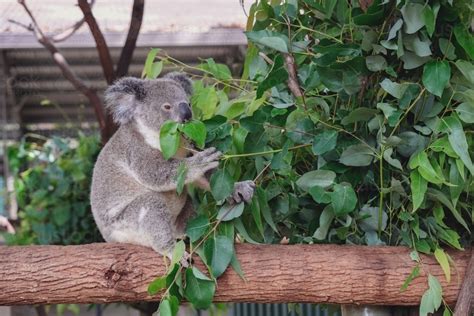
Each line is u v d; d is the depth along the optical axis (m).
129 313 10.30
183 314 9.09
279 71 4.05
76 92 8.44
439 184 4.04
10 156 8.72
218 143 4.32
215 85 4.86
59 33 6.93
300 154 4.55
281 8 4.50
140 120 5.02
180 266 4.00
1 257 3.98
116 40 7.34
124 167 5.05
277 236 4.77
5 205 9.22
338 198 3.97
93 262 4.00
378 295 4.14
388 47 4.01
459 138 3.94
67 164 8.28
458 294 4.18
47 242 8.26
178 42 7.19
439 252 4.15
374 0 4.05
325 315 8.29
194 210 5.00
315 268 4.11
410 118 4.23
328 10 4.33
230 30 7.18
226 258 3.97
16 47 7.18
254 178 4.53
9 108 8.57
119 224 4.95
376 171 4.29
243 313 9.41
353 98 4.27
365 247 4.23
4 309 10.09
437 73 3.91
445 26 4.16
